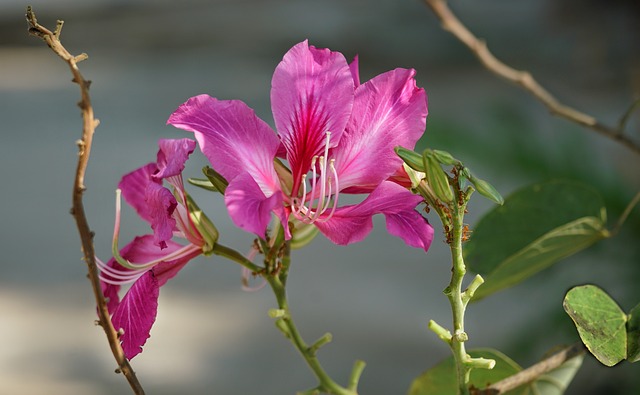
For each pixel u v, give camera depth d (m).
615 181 2.14
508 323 3.05
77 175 0.95
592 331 0.98
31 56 8.80
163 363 3.13
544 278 2.22
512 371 1.10
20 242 4.18
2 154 5.50
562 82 6.03
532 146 2.18
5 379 3.01
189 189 4.40
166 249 1.05
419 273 3.72
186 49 8.55
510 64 6.59
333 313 3.37
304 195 1.03
